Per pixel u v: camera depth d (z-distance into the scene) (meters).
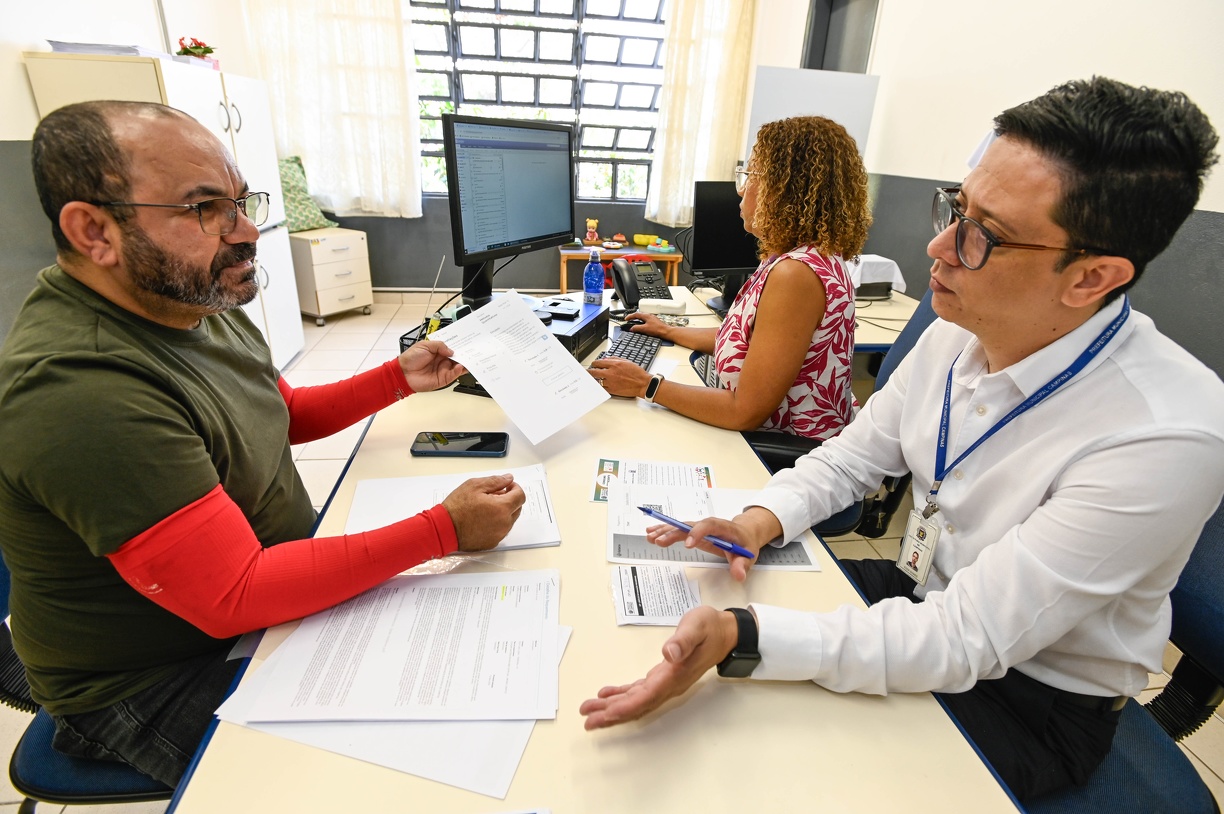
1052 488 0.76
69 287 0.74
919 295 2.67
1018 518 0.79
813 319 1.28
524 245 1.70
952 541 0.90
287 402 1.20
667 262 4.47
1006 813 0.57
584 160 4.83
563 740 0.60
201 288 0.80
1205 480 0.65
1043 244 0.68
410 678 0.66
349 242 4.12
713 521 0.86
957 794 0.58
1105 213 0.63
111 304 0.76
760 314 1.29
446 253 4.56
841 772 0.59
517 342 1.27
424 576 0.81
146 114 0.74
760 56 4.06
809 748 0.62
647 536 0.86
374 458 1.09
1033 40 2.05
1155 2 1.64
